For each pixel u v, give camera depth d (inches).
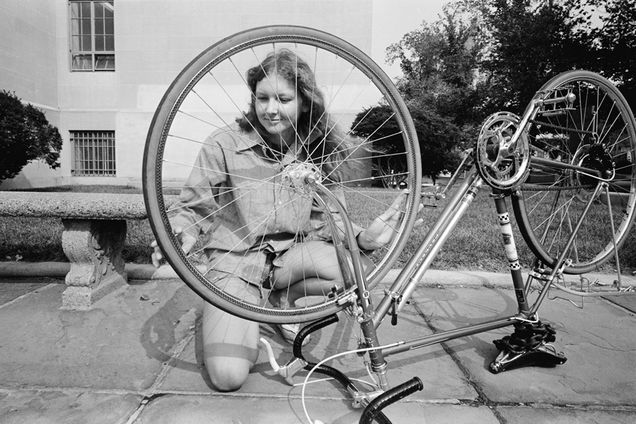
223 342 63.6
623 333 85.7
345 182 72.3
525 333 71.9
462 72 574.6
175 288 109.7
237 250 67.3
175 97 47.1
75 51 474.6
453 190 70.5
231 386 62.9
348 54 55.5
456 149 432.8
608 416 59.3
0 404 60.2
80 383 65.9
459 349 78.7
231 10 445.7
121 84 465.1
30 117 346.9
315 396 62.9
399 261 128.9
